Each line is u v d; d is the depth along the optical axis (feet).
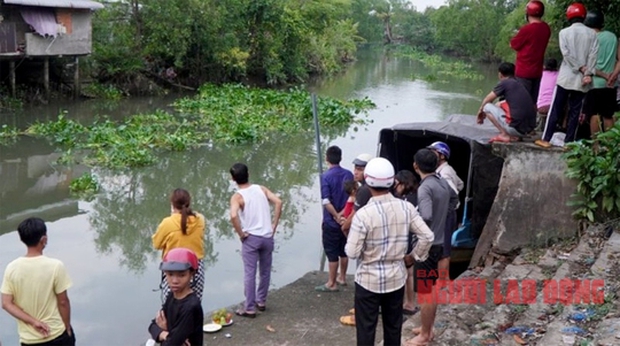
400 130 33.42
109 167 56.90
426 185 19.04
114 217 43.50
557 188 26.76
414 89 128.98
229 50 121.80
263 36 134.72
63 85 98.58
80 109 90.38
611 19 34.78
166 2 110.42
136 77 109.19
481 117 29.25
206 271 32.71
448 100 109.19
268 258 23.90
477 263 28.27
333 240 25.70
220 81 125.59
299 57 144.97
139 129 69.05
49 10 89.86
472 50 221.25
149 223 42.37
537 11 30.53
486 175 29.96
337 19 202.49
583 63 26.73
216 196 48.62
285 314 24.04
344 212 24.54
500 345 18.34
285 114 89.81
